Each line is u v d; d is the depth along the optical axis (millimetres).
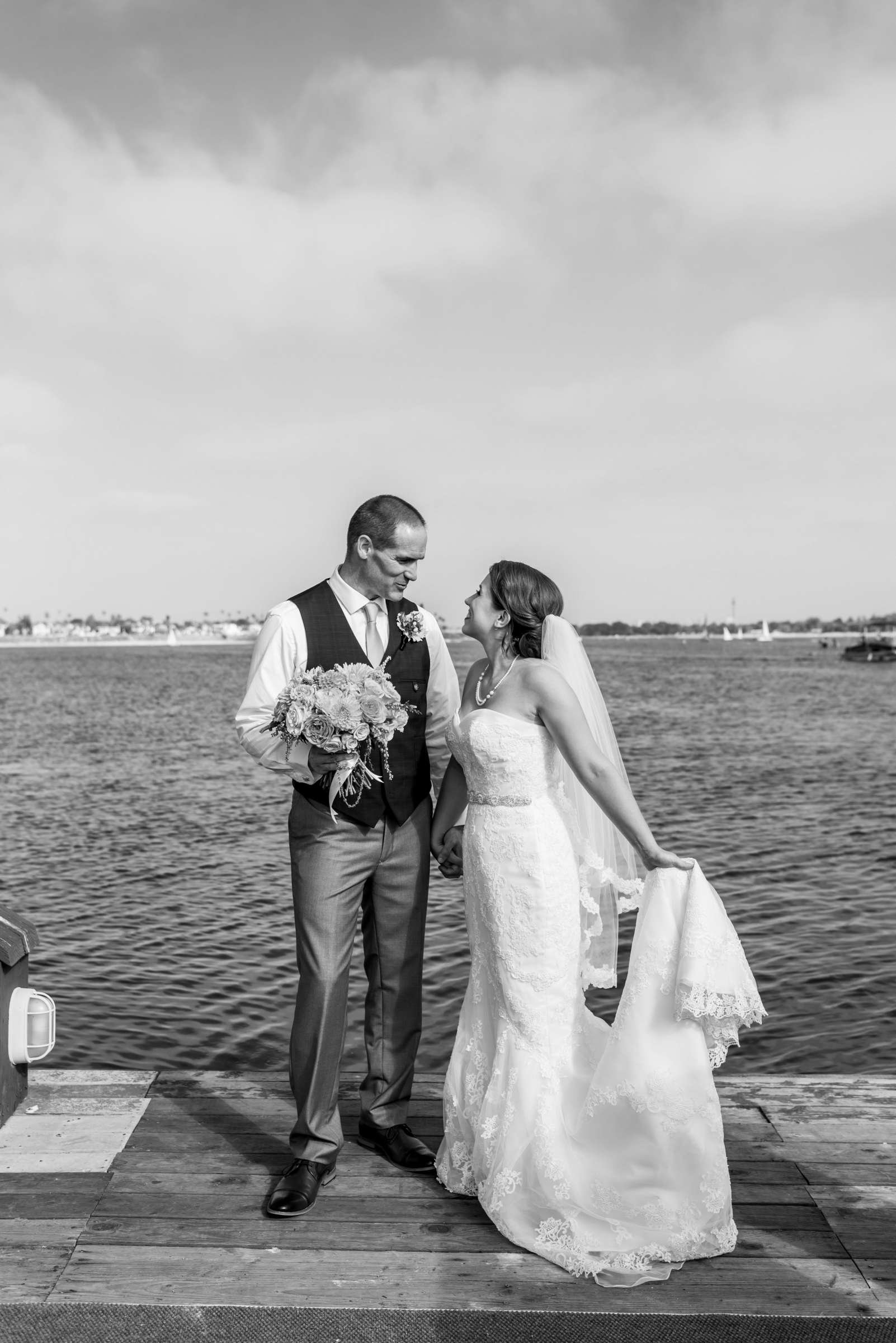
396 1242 2697
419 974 3188
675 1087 2691
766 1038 6762
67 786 19469
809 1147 3150
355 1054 6613
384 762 3023
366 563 3059
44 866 12188
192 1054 6621
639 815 2850
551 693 2857
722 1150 2691
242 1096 3531
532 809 2920
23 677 81250
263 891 10938
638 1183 2672
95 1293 2457
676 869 2879
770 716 36719
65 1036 6887
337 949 2982
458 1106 3004
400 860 3113
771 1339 2311
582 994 3076
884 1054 6477
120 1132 3268
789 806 16031
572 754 2850
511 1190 2738
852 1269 2570
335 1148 2996
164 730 32812
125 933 9320
